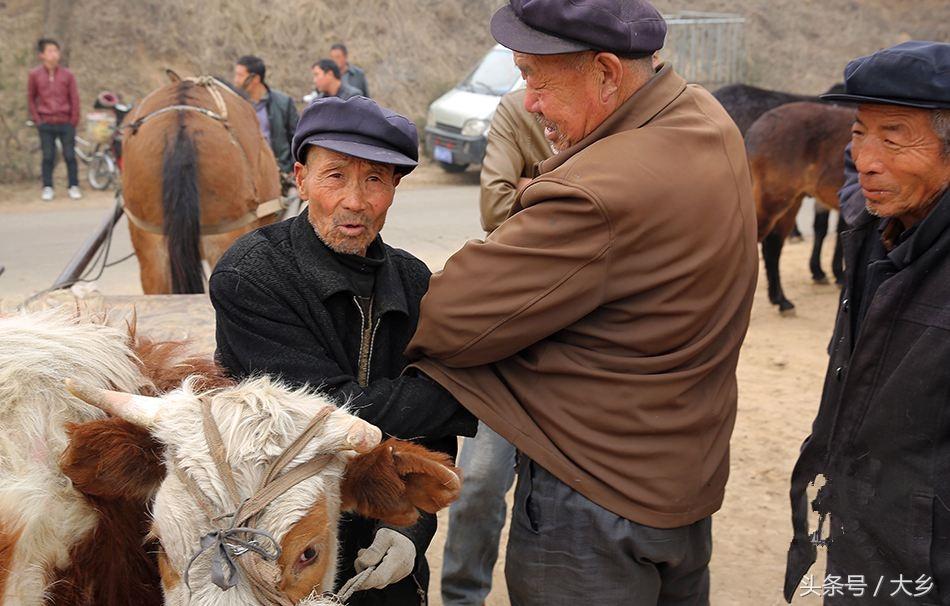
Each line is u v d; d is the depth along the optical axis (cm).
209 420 184
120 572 214
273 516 175
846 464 250
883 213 243
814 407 598
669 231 214
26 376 206
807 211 1433
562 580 231
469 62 1948
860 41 2477
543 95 225
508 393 231
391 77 1847
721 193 221
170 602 179
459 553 338
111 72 1622
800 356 706
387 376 245
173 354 241
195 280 517
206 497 175
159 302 370
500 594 394
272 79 1755
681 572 242
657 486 224
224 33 1744
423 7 1955
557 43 215
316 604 179
